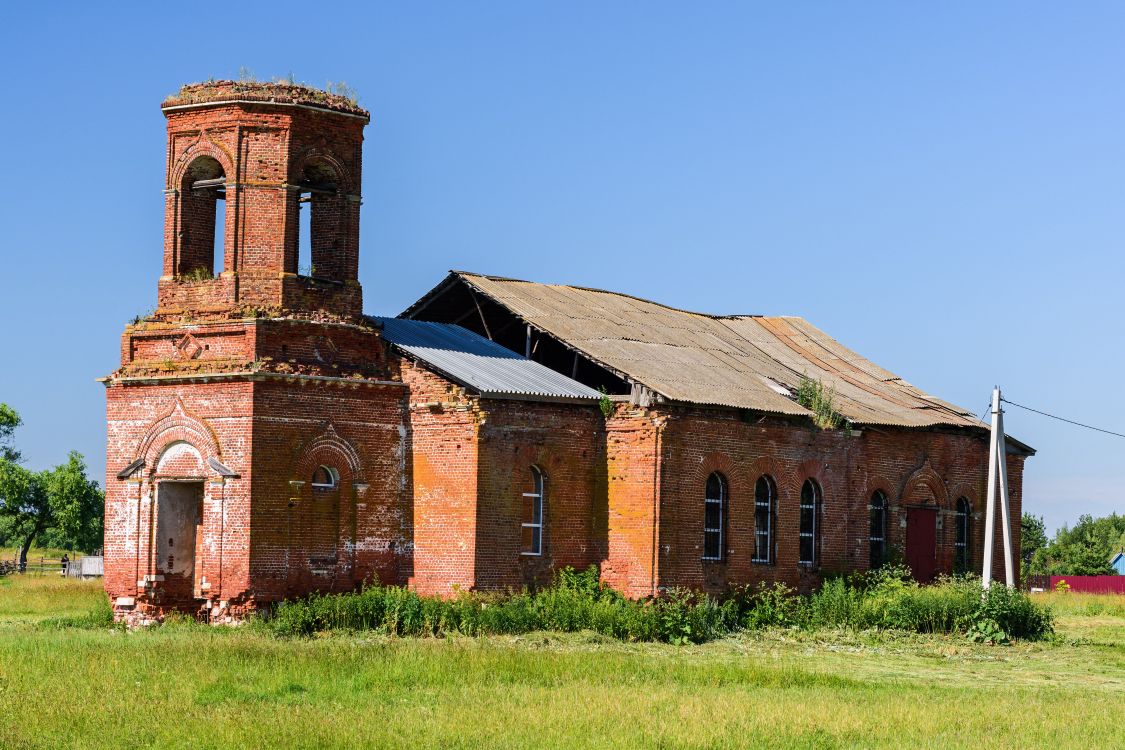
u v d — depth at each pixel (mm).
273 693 25094
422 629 34844
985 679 31172
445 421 37375
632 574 38625
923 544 48344
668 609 37250
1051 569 100000
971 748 21719
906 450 47719
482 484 36812
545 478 38688
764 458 42219
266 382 35438
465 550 36594
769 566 42219
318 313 36688
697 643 36500
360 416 37281
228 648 28844
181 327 36594
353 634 34312
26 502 84125
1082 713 25219
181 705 23484
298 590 35750
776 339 53281
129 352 37594
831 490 44500
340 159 37656
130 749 20719
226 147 36469
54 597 45938
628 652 32969
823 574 43969
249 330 35594
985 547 40250
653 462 38625
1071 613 52469
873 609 39875
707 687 26969
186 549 37719
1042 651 36875
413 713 23328
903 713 24469
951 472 49625
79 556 105125
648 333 45438
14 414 85625
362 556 37125
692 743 21672
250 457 35094
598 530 39500
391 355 38375
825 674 29547
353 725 22141
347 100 37750
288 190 36469
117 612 37344
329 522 36656
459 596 36406
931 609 39344
